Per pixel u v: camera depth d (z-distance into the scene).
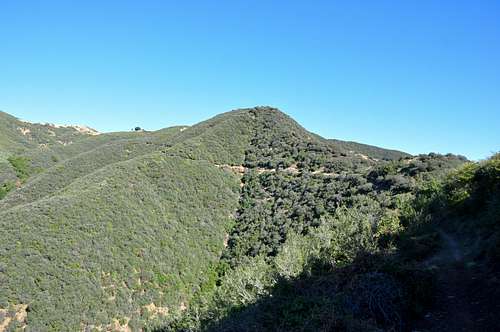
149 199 43.22
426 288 8.06
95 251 32.91
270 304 9.95
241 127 69.19
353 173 45.91
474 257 9.39
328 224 17.97
